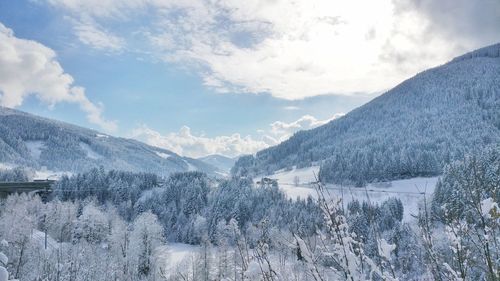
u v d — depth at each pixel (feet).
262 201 257.14
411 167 438.40
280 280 12.67
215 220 274.98
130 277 159.74
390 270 12.40
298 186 412.36
